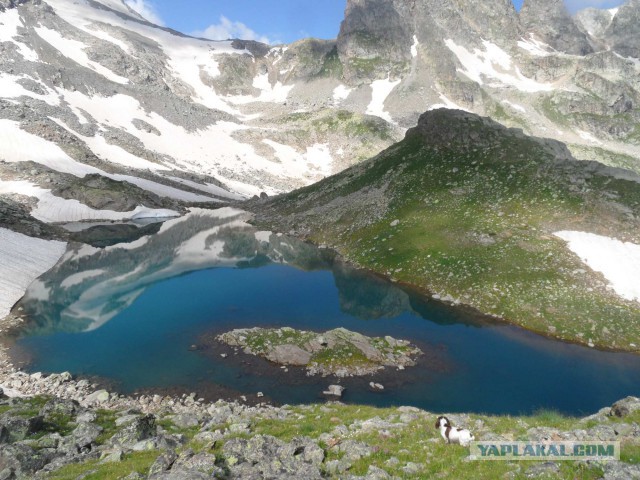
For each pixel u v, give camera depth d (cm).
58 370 4012
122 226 11662
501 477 1407
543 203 6925
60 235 9712
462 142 9306
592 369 4034
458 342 4625
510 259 6066
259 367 4050
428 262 6650
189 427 2619
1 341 4638
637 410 2041
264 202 14025
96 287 6638
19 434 2230
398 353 4300
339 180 11550
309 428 2294
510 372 3975
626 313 4816
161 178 16750
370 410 2773
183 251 9031
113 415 2845
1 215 9231
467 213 7400
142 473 1585
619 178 6888
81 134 18588
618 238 5972
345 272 7269
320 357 4156
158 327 5056
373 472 1537
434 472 1538
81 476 1628
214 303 5938
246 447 1739
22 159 14338
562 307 5091
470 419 2348
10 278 6544
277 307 5769
